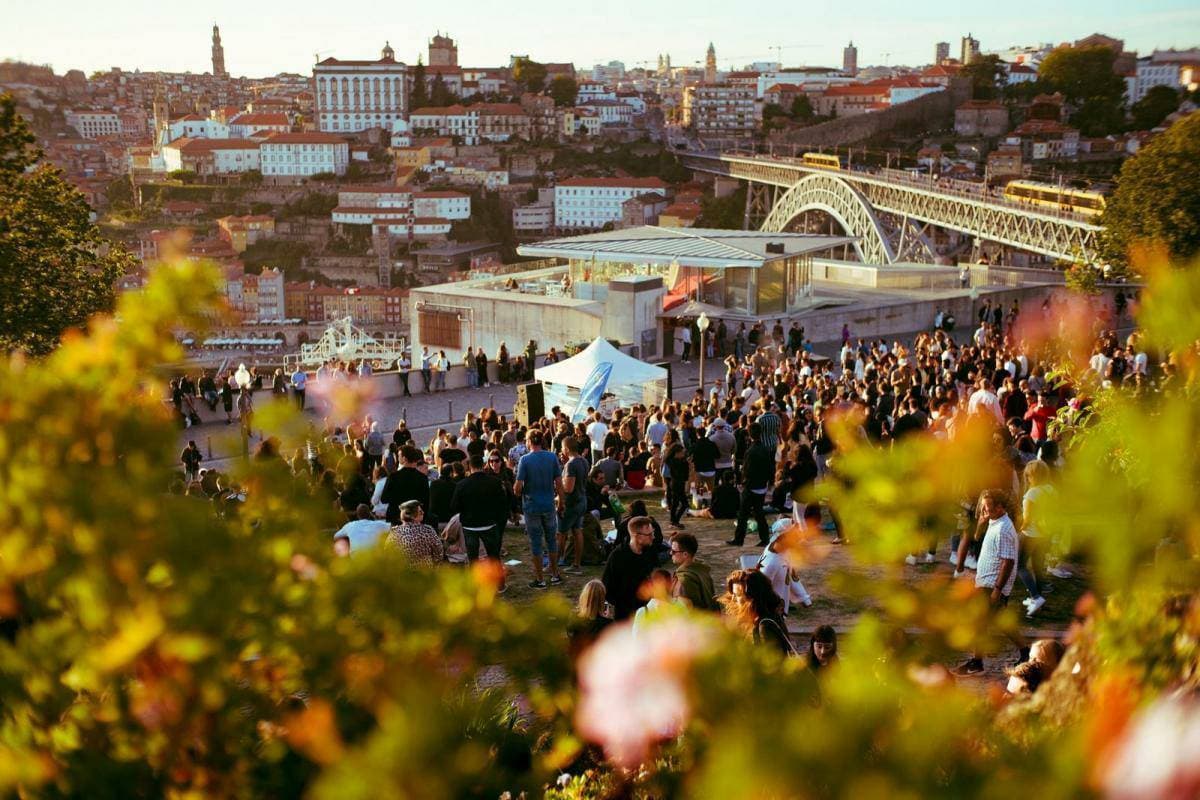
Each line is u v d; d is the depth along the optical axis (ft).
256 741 9.56
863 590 9.21
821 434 61.87
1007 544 34.86
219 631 9.30
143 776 9.45
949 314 162.30
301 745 9.39
